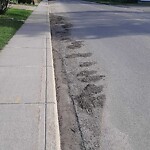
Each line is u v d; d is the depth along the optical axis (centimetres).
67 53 554
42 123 251
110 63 471
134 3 2691
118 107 305
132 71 423
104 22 1044
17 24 872
